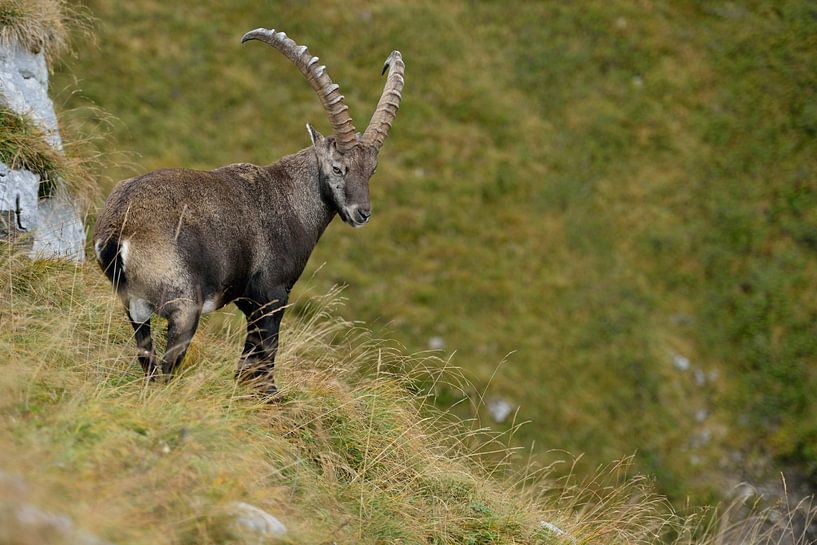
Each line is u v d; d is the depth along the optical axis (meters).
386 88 27.91
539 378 61.66
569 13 88.81
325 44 82.56
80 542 12.69
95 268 31.42
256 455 19.56
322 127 77.62
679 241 73.00
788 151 79.44
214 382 24.05
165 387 20.50
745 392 64.19
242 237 23.30
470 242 71.12
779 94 83.31
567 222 73.75
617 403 61.59
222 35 81.00
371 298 64.50
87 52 73.69
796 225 74.69
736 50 86.38
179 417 18.81
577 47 86.31
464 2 89.00
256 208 24.41
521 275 69.25
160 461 16.73
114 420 17.75
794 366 65.94
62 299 26.45
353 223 26.55
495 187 75.31
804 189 76.88
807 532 56.38
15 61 34.03
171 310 20.75
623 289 69.25
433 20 86.56
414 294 65.88
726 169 78.31
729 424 62.22
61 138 36.06
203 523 15.70
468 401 57.66
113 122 68.94
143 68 75.00
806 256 73.00
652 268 71.19
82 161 33.88
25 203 28.77
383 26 85.06
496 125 79.75
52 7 37.59
